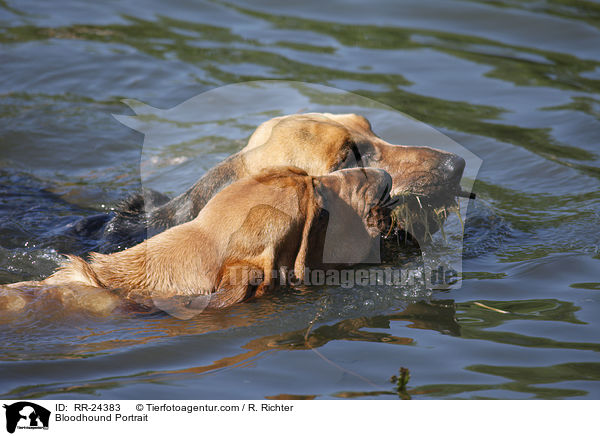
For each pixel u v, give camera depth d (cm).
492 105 1245
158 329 617
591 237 817
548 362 573
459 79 1346
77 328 615
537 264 756
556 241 815
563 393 533
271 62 1403
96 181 1041
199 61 1425
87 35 1556
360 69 1377
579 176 996
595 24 1576
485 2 1717
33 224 870
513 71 1381
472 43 1505
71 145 1149
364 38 1532
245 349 593
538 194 952
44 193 991
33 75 1379
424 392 536
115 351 585
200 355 584
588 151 1079
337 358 581
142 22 1631
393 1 1731
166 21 1636
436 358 582
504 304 676
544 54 1448
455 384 546
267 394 533
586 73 1361
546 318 646
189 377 554
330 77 1329
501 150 1080
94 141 1167
